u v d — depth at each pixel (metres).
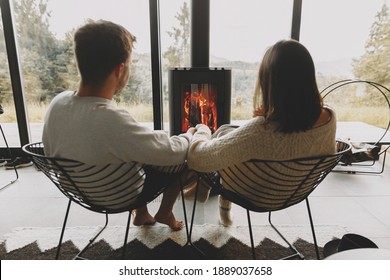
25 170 2.55
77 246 1.51
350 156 2.41
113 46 0.91
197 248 1.48
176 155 1.02
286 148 0.94
